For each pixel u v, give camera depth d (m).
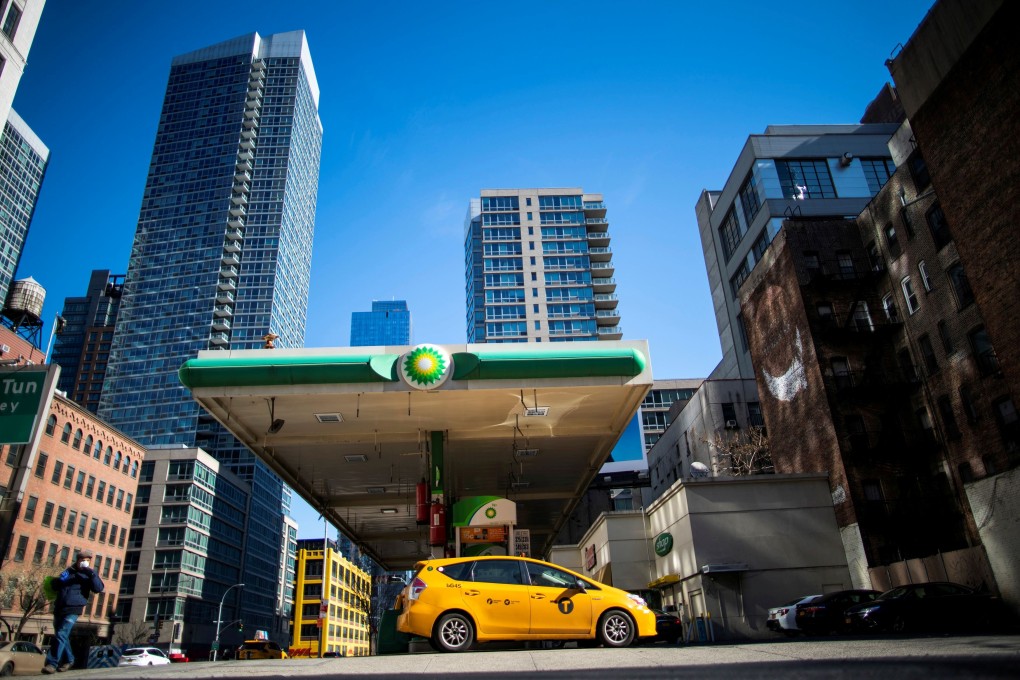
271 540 126.44
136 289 147.50
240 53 175.50
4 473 53.38
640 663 6.74
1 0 35.25
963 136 24.05
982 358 27.64
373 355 18.75
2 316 49.56
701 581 25.64
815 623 19.42
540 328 120.81
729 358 62.78
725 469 47.91
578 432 23.39
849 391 31.52
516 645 12.96
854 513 28.88
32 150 159.12
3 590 47.97
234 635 102.69
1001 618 18.67
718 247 65.31
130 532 87.44
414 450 25.28
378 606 73.12
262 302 146.00
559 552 44.16
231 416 20.77
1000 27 22.30
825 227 36.41
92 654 17.33
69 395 175.00
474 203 143.75
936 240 30.09
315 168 190.25
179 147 164.50
